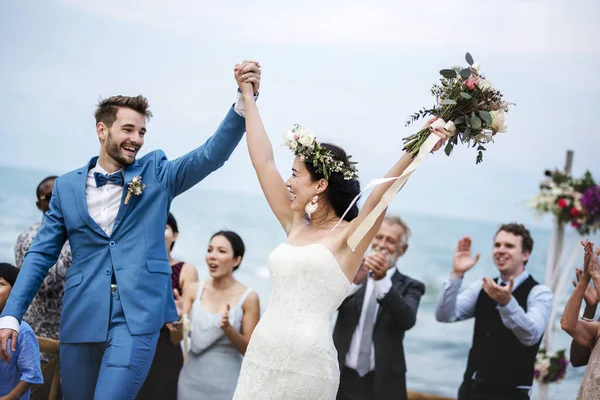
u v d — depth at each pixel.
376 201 3.66
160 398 5.48
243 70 4.07
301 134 3.80
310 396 3.58
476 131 3.66
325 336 3.64
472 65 3.70
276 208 3.95
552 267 7.34
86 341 4.10
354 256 3.72
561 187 7.33
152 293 4.14
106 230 4.20
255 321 5.59
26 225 17.92
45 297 5.20
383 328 5.50
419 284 5.69
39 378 4.40
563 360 6.68
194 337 5.55
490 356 5.66
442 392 12.09
